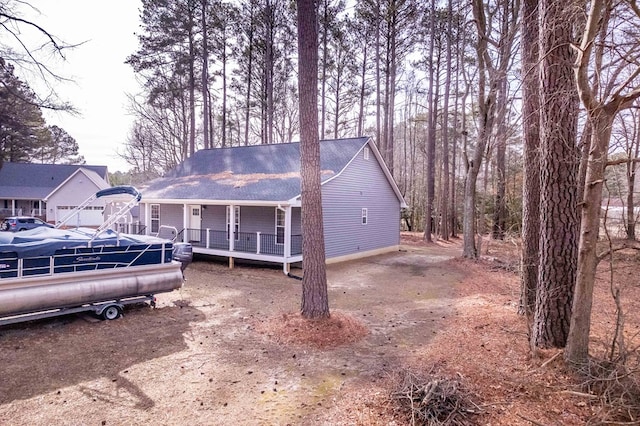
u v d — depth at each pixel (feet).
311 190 23.16
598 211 14.39
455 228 95.86
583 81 13.10
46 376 16.99
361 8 81.30
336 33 85.10
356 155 54.70
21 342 21.13
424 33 77.92
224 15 82.02
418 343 20.88
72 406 14.42
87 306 24.88
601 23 14.01
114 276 25.91
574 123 17.31
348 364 18.17
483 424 12.45
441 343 20.51
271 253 45.52
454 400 13.29
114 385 16.17
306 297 23.57
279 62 91.30
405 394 13.88
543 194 17.88
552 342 17.30
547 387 14.23
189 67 82.99
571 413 12.87
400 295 32.99
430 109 75.41
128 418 13.58
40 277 22.76
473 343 19.94
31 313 23.07
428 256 58.34
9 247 22.24
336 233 51.55
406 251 65.26
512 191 75.77
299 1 22.81
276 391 15.57
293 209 47.91
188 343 21.18
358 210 56.03
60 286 23.41
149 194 56.18
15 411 14.02
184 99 92.63
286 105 110.32
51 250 23.71
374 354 19.39
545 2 17.17
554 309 17.34
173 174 65.10
